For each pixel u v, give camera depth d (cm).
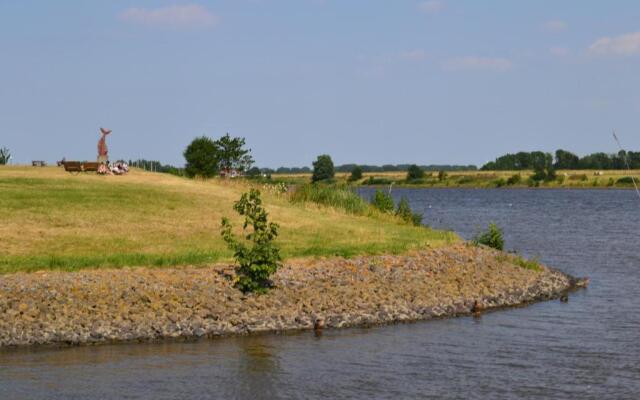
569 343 1991
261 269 2270
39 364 1706
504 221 6919
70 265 2309
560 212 8575
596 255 4034
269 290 2294
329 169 14425
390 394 1564
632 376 1700
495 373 1714
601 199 12662
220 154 5878
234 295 2214
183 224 3238
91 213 3247
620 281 3086
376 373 1703
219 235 3064
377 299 2350
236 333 2005
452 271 2812
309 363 1769
